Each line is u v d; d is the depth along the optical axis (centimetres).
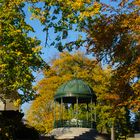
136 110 1845
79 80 4709
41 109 6259
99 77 4825
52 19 2270
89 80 5134
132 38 1841
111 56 1923
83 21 2022
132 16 1852
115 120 4559
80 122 4581
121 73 1880
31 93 2955
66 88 4634
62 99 4688
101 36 1897
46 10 2262
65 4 2231
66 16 2238
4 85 2864
